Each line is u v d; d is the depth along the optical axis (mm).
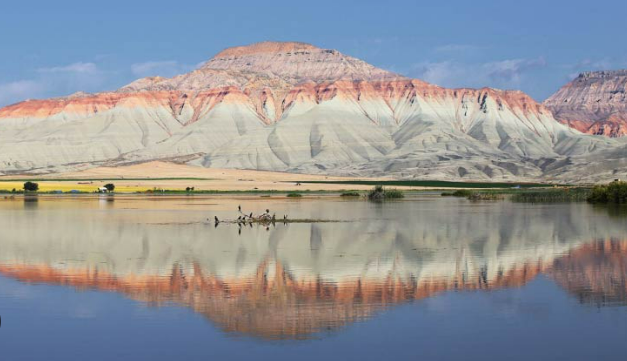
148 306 37531
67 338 32094
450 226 74062
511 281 43219
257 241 61938
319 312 36125
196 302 38344
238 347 30719
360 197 142250
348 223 77562
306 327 33500
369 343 31094
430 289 41094
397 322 34156
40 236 66750
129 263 50594
